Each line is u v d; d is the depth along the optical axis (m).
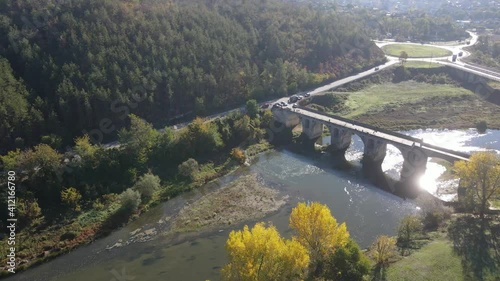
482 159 89.81
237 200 112.56
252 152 142.12
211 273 84.12
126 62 140.12
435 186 117.12
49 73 129.62
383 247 79.06
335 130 145.62
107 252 91.62
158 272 84.88
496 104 183.75
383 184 120.88
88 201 106.44
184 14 174.75
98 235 96.81
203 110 152.00
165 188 117.31
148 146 123.81
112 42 143.62
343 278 66.19
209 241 95.25
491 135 156.62
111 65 136.38
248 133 146.25
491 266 74.56
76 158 112.00
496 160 90.62
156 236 97.44
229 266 58.62
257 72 171.50
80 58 135.25
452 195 111.00
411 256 79.50
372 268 76.38
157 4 173.88
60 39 137.38
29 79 129.38
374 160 135.38
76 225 98.56
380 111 175.38
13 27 138.12
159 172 122.69
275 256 58.34
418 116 172.88
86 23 143.88
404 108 179.00
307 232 67.75
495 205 95.81
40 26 141.88
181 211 107.62
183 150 129.25
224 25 181.25
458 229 87.44
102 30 143.50
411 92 196.25
